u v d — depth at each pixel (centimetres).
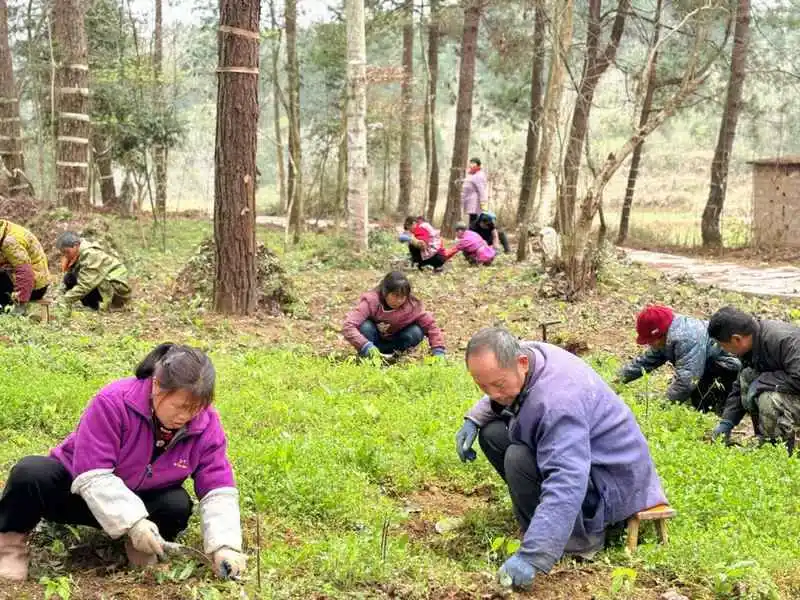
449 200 2827
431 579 423
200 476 415
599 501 443
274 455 546
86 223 1580
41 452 572
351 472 560
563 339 1065
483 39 3353
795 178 2256
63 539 445
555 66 1716
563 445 418
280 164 3381
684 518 496
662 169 4744
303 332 1121
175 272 1616
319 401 724
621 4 2128
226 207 1136
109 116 2186
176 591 397
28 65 2514
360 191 1830
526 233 1783
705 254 2291
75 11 1738
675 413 705
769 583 418
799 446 654
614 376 838
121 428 391
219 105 1116
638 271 1588
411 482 571
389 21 2891
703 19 1346
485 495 565
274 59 2288
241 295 1154
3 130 2084
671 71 2520
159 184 2262
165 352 396
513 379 422
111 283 1128
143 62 2408
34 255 1017
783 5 2367
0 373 720
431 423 656
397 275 907
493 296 1381
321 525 489
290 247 2194
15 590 390
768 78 2561
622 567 432
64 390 678
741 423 794
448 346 1062
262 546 455
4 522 402
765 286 1573
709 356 737
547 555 407
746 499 518
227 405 693
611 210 3941
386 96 3375
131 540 410
